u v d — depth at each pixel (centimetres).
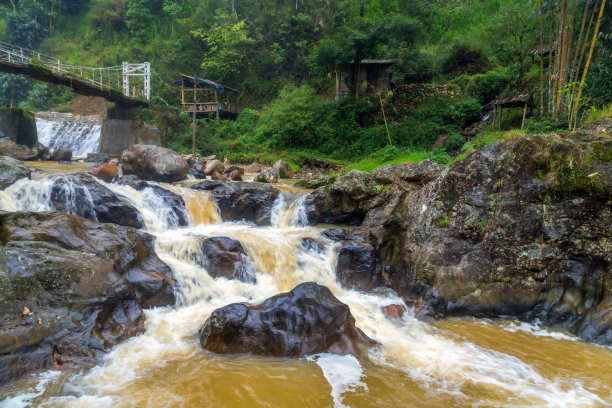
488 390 450
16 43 3706
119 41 3891
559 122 1225
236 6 3484
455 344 573
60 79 1953
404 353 538
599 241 634
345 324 540
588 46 1515
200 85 2862
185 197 1009
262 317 520
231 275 753
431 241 736
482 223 709
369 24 2294
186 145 2473
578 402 431
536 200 680
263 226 1052
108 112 2494
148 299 618
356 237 869
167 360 484
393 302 730
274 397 418
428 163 928
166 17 3941
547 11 1548
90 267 538
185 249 767
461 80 2522
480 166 729
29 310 463
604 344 580
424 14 3153
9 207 796
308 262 813
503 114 2003
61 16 4100
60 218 602
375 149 2209
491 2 3219
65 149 1764
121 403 396
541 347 570
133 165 1239
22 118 1731
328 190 1024
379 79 2595
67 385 418
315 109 2472
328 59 2397
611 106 994
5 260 481
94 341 481
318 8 3139
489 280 690
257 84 3272
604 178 634
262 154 2338
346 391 437
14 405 382
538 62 2192
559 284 659
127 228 689
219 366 473
